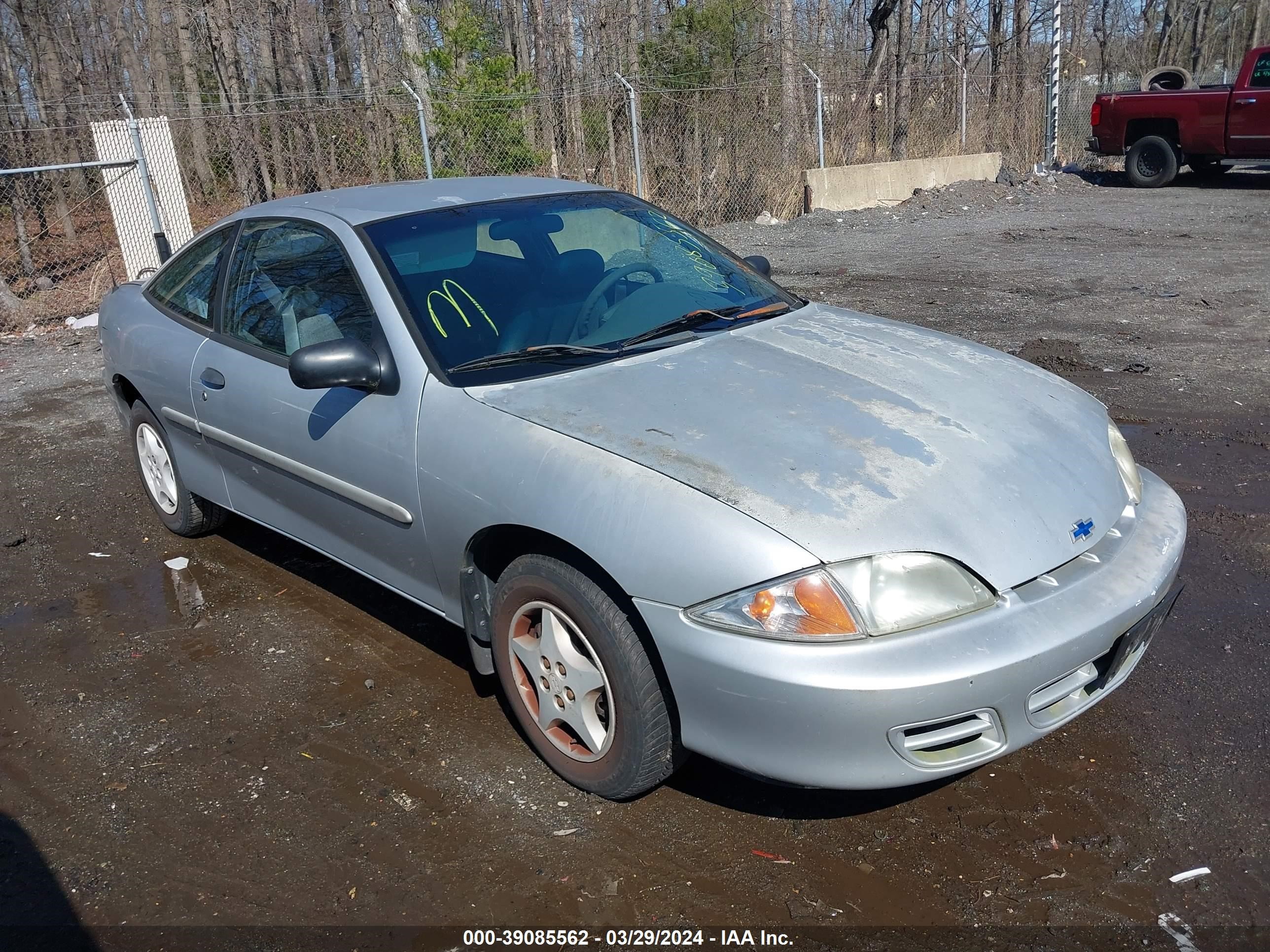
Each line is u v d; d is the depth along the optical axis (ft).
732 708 7.92
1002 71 65.51
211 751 10.56
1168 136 53.11
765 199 49.49
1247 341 23.81
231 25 73.05
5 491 18.47
